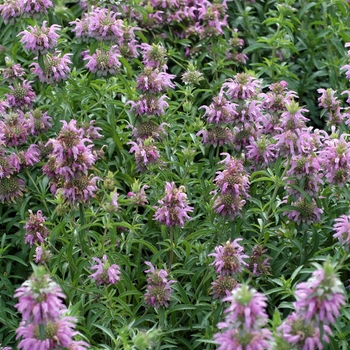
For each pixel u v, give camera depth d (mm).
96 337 1432
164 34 1864
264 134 1523
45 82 1569
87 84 1649
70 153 1340
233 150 1545
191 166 1555
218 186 1420
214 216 1462
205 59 1918
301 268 1433
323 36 1866
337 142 1414
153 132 1551
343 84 1846
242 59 1844
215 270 1393
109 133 1638
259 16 1979
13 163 1477
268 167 1507
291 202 1460
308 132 1439
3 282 1451
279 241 1526
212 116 1508
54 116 1638
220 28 1826
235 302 1155
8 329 1440
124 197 1558
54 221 1504
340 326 1357
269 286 1476
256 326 1155
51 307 1172
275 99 1507
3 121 1579
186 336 1453
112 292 1391
